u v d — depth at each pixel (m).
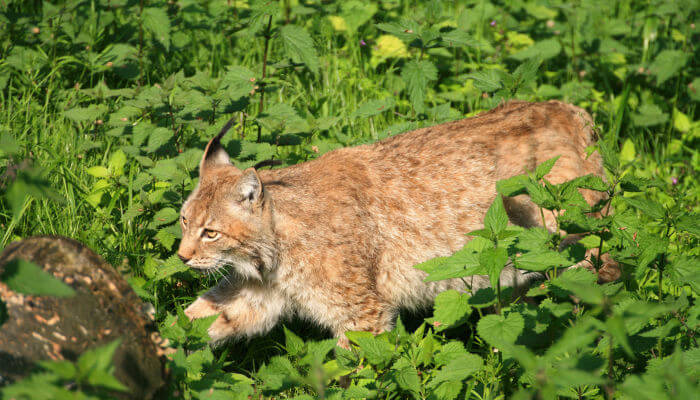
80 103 10.48
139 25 10.95
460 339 8.09
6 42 10.85
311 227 7.19
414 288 7.80
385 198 7.59
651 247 5.97
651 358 6.26
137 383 4.95
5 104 10.15
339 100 11.63
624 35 14.11
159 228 8.25
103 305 5.01
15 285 3.80
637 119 11.44
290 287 7.36
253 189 6.93
